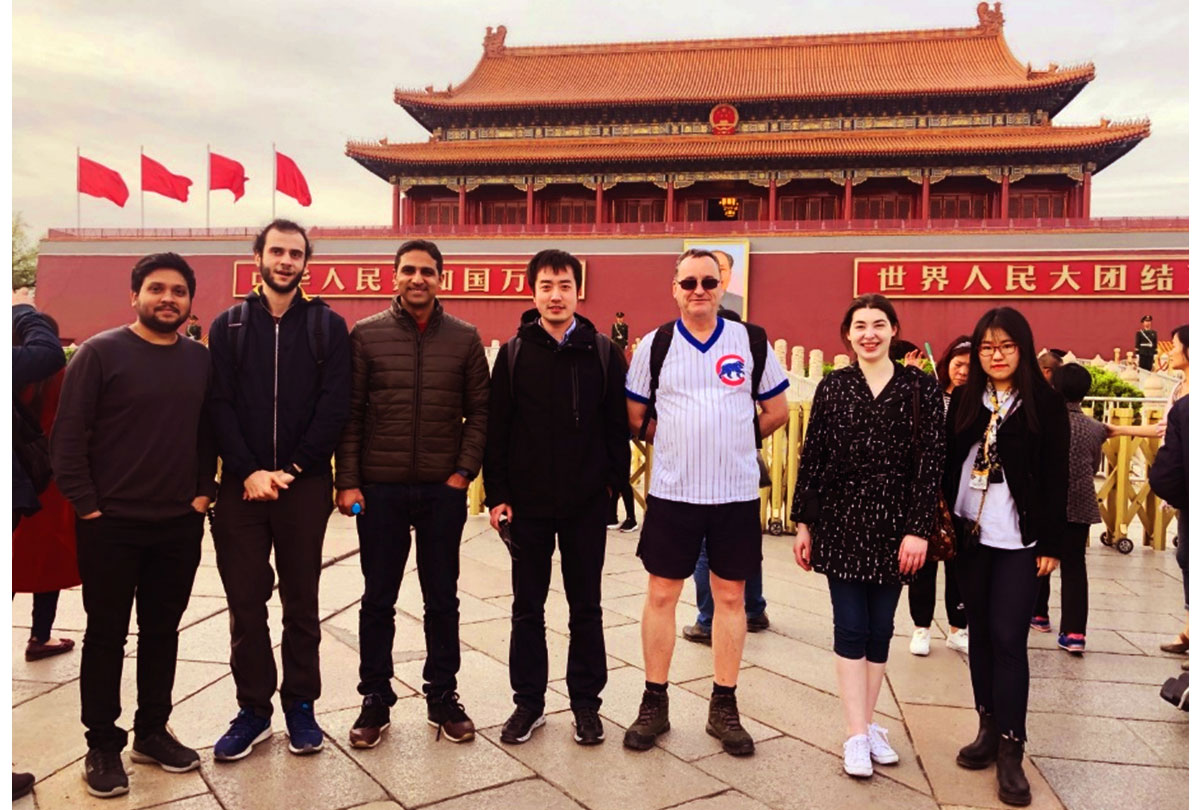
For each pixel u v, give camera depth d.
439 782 3.69
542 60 43.72
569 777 3.76
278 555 3.99
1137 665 5.39
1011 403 3.90
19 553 4.79
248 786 3.63
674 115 38.97
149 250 36.81
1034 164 35.03
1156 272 30.16
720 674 4.15
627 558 8.08
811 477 4.10
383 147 38.66
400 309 4.18
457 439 4.21
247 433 3.91
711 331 4.18
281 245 3.91
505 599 6.58
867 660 4.05
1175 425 4.23
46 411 4.76
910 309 32.28
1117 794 3.74
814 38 42.03
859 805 3.60
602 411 4.24
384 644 4.10
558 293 4.14
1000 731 3.77
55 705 4.43
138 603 3.80
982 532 3.91
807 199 38.91
